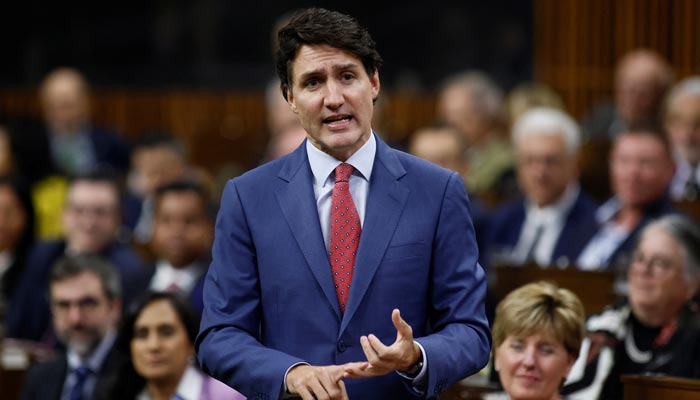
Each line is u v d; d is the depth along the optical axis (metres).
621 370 10.76
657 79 20.39
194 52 40.94
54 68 40.84
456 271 7.48
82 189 16.80
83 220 16.75
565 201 16.34
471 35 38.53
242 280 7.56
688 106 17.72
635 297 10.93
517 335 9.66
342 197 7.54
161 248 15.76
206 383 11.75
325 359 7.34
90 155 26.12
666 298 10.85
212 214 17.12
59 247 17.00
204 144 31.36
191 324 11.79
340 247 7.48
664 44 25.28
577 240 15.48
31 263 16.92
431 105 37.09
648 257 10.93
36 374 13.21
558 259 15.91
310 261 7.42
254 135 31.69
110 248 16.92
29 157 25.20
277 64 7.62
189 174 23.11
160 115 38.62
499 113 25.66
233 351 7.31
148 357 11.62
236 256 7.60
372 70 7.53
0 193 17.62
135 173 23.98
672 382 9.34
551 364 9.62
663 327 10.94
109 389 11.93
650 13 25.39
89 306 13.20
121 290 15.73
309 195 7.57
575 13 25.97
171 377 11.70
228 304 7.53
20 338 16.55
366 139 7.65
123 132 38.38
